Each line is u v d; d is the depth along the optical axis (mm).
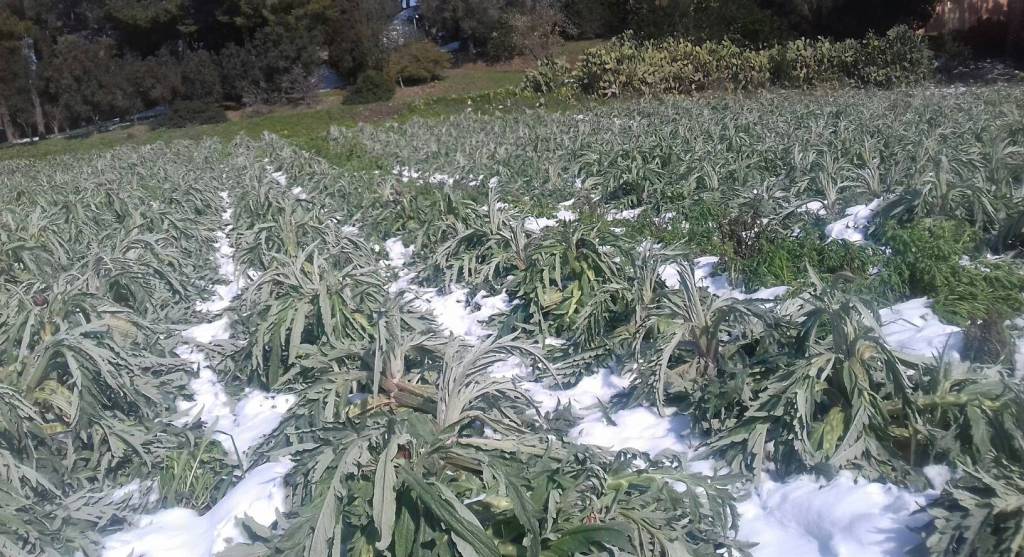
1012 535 3342
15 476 4566
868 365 4527
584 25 47219
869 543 3779
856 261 7594
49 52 46219
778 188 10312
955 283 6703
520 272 7805
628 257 7465
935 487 4066
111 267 8016
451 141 19016
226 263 11250
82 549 4445
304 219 9852
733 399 4855
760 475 4438
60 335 5457
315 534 3727
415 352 5883
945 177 8117
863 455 4305
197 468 5312
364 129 24969
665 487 4094
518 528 3859
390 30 47062
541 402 5582
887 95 21891
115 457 5340
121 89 43938
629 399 5711
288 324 6535
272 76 44062
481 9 46531
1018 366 5164
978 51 33938
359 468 4027
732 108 20344
